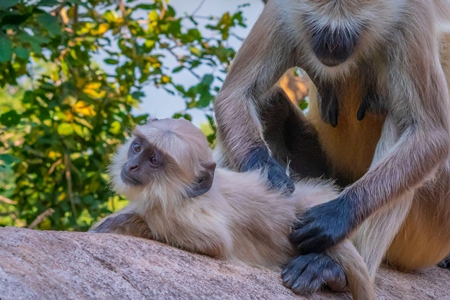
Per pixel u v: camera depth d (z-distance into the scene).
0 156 9.42
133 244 5.77
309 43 7.55
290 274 6.36
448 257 9.16
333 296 6.56
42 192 11.78
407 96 7.43
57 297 4.60
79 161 11.81
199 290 5.45
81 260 5.15
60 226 11.58
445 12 8.49
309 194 7.36
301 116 8.79
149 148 6.26
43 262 4.92
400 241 7.99
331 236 6.70
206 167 6.27
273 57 7.94
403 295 7.32
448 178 7.85
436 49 7.62
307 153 8.74
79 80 11.58
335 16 7.27
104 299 4.84
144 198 6.20
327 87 7.91
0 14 9.49
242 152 7.56
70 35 11.66
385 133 7.64
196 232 6.16
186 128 6.46
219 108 7.87
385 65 7.59
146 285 5.21
